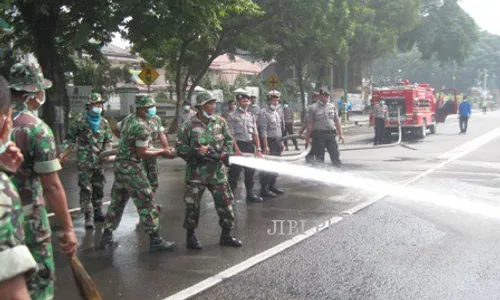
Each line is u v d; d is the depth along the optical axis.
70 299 4.55
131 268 5.39
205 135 5.88
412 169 12.48
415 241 6.30
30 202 3.00
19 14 16.23
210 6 15.87
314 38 26.45
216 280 4.98
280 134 10.05
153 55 23.98
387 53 40.16
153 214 5.93
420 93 22.70
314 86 45.66
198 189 5.96
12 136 2.96
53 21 15.62
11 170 2.26
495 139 21.69
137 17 15.73
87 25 14.62
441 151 17.00
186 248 6.11
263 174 9.16
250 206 8.49
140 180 5.87
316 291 4.69
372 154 16.14
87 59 29.06
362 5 36.56
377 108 19.89
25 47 16.98
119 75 31.22
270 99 9.93
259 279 5.01
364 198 9.03
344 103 37.66
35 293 2.96
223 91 35.94
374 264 5.44
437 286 4.79
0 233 1.91
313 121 11.13
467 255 5.72
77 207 8.70
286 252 5.89
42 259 3.01
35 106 3.22
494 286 4.77
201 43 22.55
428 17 53.62
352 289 4.73
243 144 8.88
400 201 8.70
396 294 4.60
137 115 5.85
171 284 4.89
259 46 23.83
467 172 12.03
